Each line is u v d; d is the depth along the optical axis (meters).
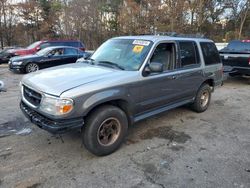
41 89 3.31
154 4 33.97
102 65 4.22
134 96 3.89
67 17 42.31
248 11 34.94
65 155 3.69
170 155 3.75
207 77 5.59
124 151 3.84
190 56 5.09
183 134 4.54
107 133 3.66
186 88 5.03
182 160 3.61
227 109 6.19
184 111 5.87
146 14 35.78
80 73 3.73
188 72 4.93
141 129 4.71
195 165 3.48
